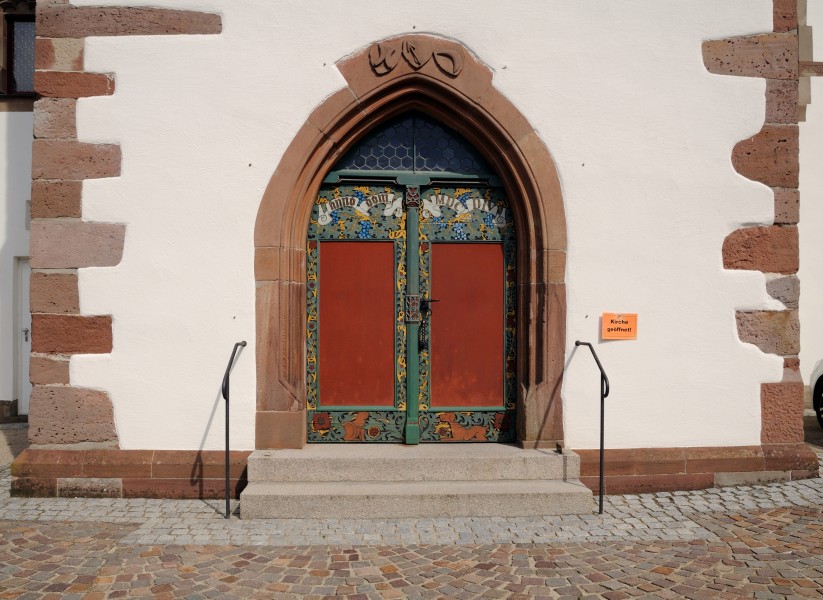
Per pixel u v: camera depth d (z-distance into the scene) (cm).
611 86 473
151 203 459
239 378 461
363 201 498
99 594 313
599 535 388
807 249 776
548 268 471
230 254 461
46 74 457
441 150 501
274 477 439
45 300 457
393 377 498
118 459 456
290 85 461
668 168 476
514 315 502
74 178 458
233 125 460
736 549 366
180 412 459
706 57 477
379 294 498
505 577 332
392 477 445
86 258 457
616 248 474
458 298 502
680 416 477
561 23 471
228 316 461
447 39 468
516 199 487
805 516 416
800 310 778
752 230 480
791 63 481
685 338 477
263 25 460
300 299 479
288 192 462
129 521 410
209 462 457
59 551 362
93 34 457
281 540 379
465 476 447
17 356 732
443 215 502
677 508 436
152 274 458
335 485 432
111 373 457
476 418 498
